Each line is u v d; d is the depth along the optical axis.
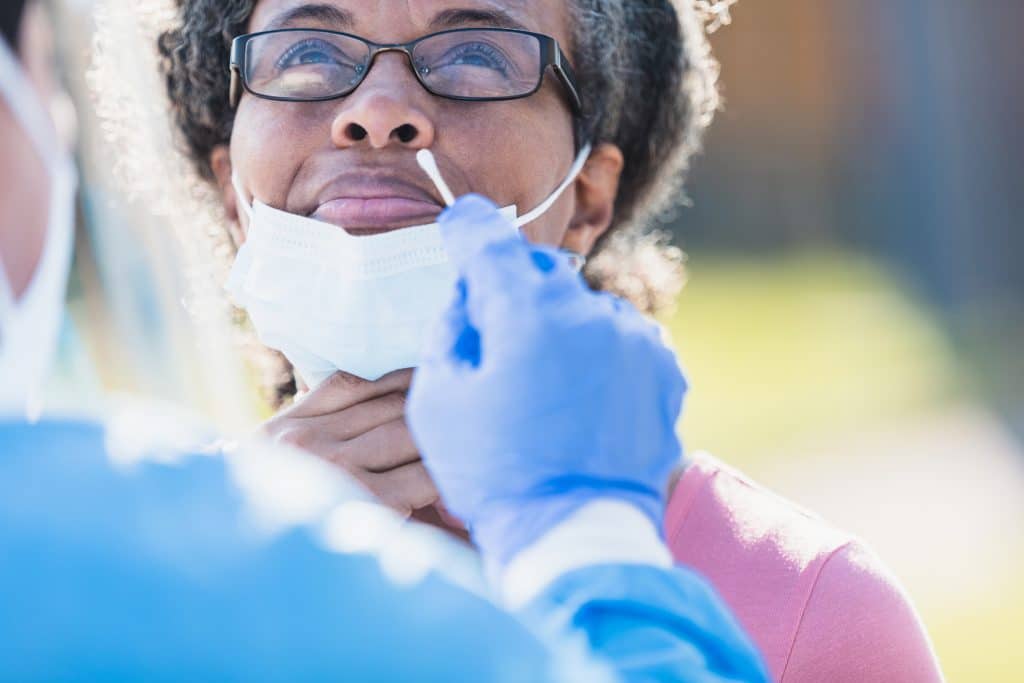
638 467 1.80
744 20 21.88
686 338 16.25
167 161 3.82
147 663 1.33
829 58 21.70
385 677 1.39
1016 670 8.01
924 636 3.17
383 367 3.04
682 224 21.67
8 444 1.43
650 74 3.71
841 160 21.70
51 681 1.31
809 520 3.23
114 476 1.42
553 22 3.29
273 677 1.36
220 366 4.07
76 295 3.91
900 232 21.02
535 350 1.77
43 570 1.35
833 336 16.42
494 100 3.13
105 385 3.91
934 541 9.84
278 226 3.10
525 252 1.88
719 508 3.25
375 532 1.49
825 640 3.06
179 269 4.02
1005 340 16.39
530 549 1.75
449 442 1.81
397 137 3.08
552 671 1.47
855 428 12.54
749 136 21.89
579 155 3.42
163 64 3.68
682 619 1.68
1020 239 20.52
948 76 20.94
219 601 1.37
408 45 3.10
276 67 3.15
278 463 1.54
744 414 13.12
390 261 3.01
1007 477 11.13
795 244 21.56
